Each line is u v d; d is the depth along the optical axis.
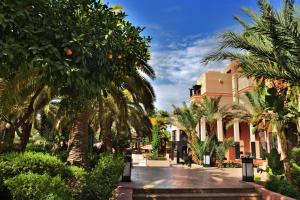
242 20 9.95
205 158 22.48
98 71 4.35
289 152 11.43
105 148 22.28
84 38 4.19
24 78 9.92
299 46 7.42
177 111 25.98
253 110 17.47
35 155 7.96
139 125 26.48
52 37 4.09
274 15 7.63
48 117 27.94
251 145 26.61
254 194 10.49
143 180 12.75
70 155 12.34
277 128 11.89
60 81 4.05
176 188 10.56
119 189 10.17
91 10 4.64
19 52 3.73
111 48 4.50
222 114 25.52
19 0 3.88
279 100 8.30
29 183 5.24
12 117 16.61
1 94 10.20
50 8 4.19
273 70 8.45
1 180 6.45
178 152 26.08
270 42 8.52
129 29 5.14
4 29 3.71
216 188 10.75
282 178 10.42
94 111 18.31
